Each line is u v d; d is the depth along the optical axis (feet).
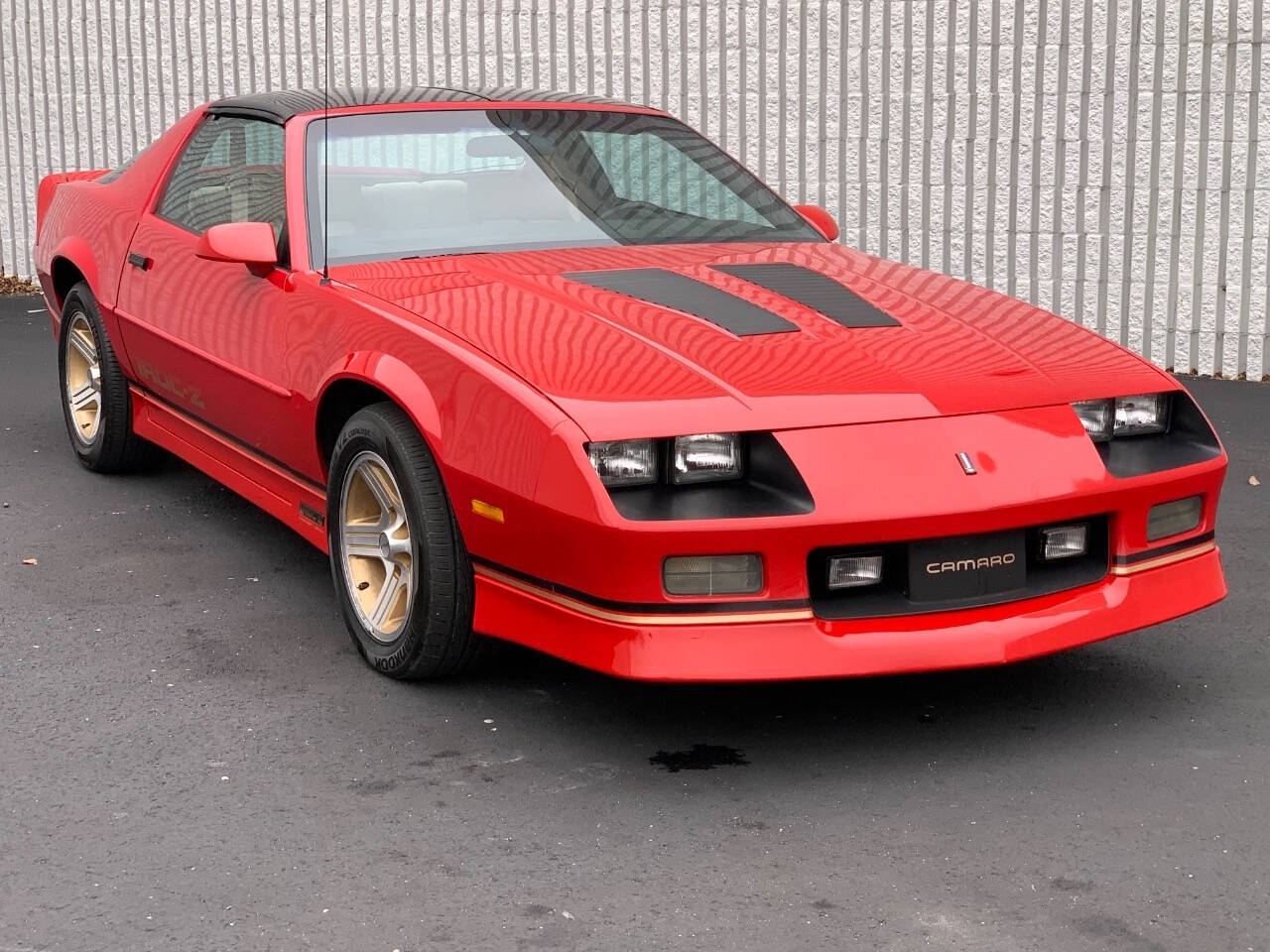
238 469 16.46
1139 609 11.89
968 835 10.35
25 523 18.08
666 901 9.50
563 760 11.65
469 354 12.00
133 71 36.37
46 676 13.35
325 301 13.93
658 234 15.31
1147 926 9.13
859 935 9.07
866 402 11.37
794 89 28.81
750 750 11.82
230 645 14.16
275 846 10.27
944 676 13.33
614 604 10.88
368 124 15.87
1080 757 11.62
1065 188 26.55
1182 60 25.30
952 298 13.98
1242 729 12.11
